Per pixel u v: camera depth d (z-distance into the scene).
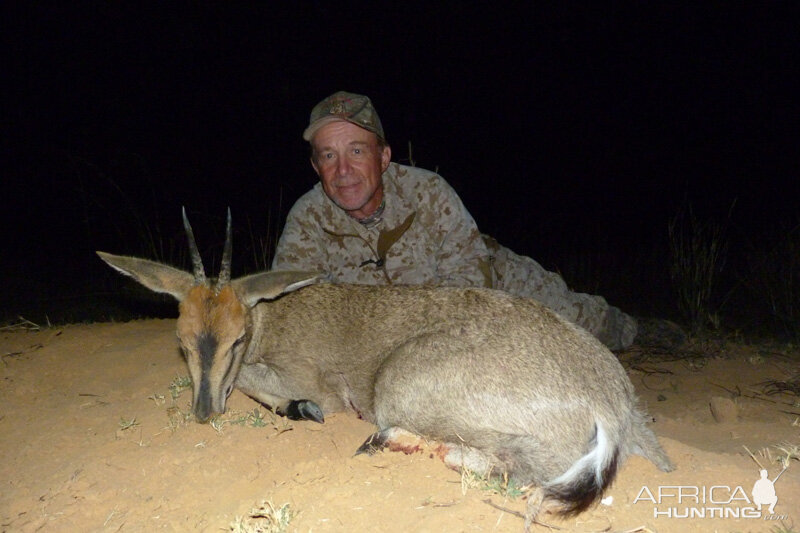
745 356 1.76
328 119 1.35
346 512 0.87
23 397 1.33
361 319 1.18
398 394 1.06
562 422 0.95
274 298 1.25
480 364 1.00
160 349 1.48
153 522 0.91
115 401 1.28
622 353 1.79
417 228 1.47
